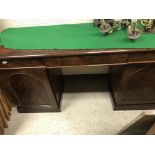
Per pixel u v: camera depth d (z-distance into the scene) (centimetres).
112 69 170
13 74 133
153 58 121
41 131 162
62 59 121
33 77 135
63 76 205
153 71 132
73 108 177
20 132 163
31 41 124
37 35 130
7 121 170
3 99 160
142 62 123
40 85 143
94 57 120
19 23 145
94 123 164
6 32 136
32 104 166
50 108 169
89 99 185
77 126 163
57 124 166
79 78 205
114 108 170
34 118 171
